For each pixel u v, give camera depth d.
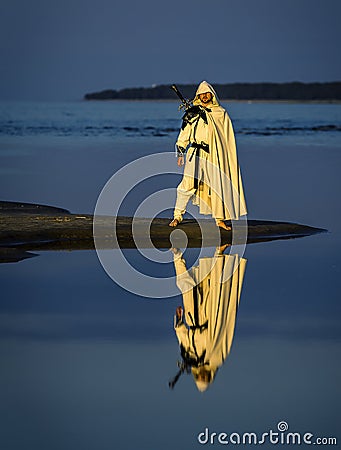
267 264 35.84
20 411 21.20
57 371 23.48
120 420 20.84
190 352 25.02
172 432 20.45
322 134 117.81
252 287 32.16
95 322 27.73
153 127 133.38
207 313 28.92
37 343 25.66
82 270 34.19
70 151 89.12
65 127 132.62
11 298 30.45
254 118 163.75
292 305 29.75
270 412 21.42
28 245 38.09
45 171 70.31
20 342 25.78
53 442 19.83
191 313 28.92
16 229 39.44
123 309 29.23
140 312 28.84
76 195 56.53
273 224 43.75
